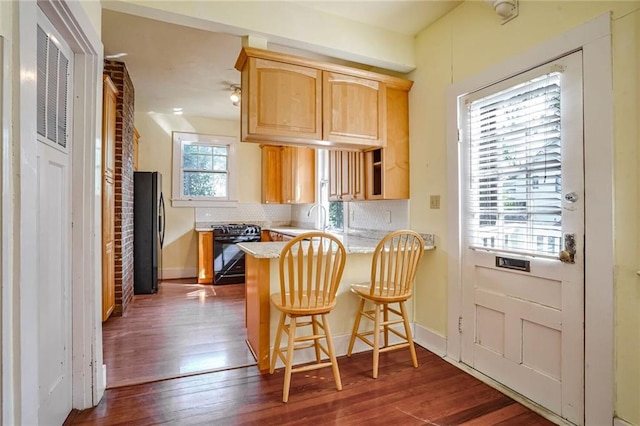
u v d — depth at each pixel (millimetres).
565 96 1795
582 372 1721
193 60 3381
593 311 1673
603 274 1632
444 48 2607
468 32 2396
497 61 2180
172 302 4031
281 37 2402
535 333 1958
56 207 1624
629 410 1552
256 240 5207
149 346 2727
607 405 1617
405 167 2971
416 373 2314
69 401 1796
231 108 5016
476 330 2350
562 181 1810
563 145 1805
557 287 1842
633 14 1527
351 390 2090
